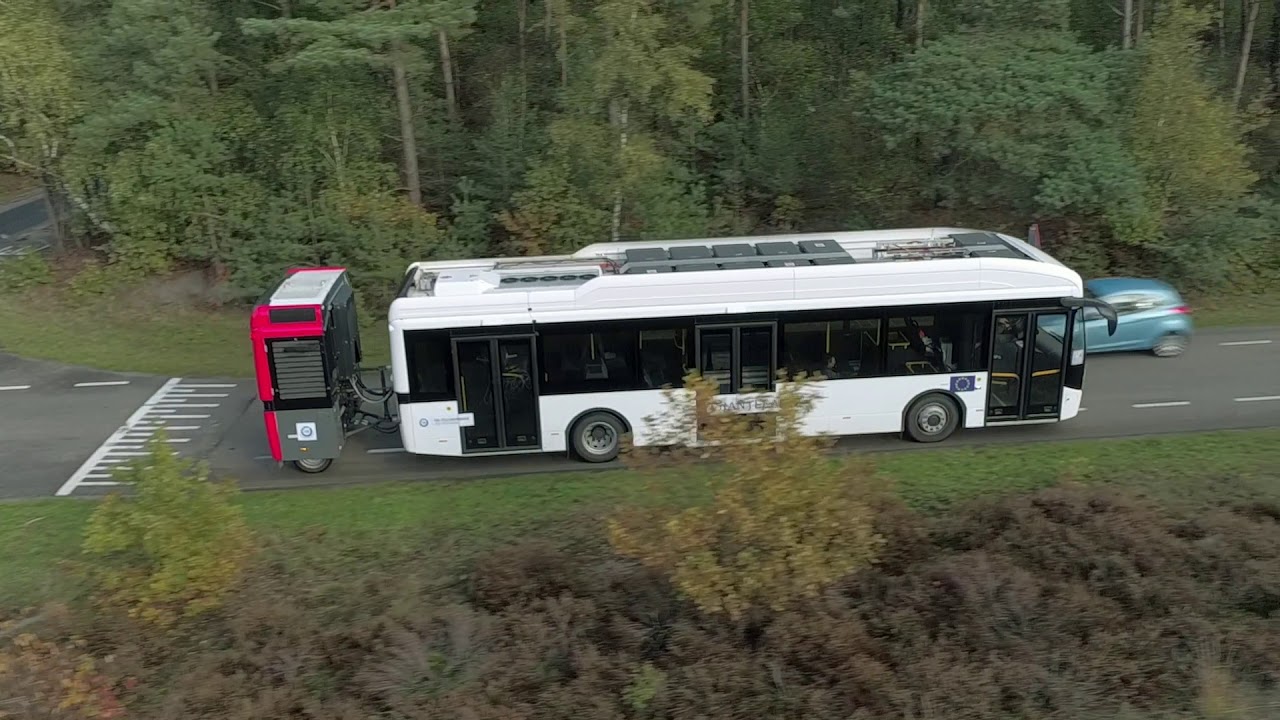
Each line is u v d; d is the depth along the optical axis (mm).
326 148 25500
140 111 24125
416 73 25250
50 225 33875
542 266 16922
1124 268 25438
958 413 16422
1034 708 9828
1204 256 24250
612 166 23094
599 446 16172
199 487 11523
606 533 13359
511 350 15570
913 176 26812
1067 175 23047
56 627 11359
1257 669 10281
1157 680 10117
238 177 25734
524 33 31062
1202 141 23922
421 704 10219
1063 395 16375
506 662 10820
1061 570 12023
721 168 28906
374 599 12094
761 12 31062
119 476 12062
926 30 30562
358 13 22953
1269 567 11703
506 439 15930
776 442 10250
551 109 29094
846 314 15773
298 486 15625
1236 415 17188
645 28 21453
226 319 24812
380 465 16469
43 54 24375
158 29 24438
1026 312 15953
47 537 13719
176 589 11086
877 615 11438
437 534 13703
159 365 21734
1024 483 14531
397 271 24578
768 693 10164
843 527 10211
